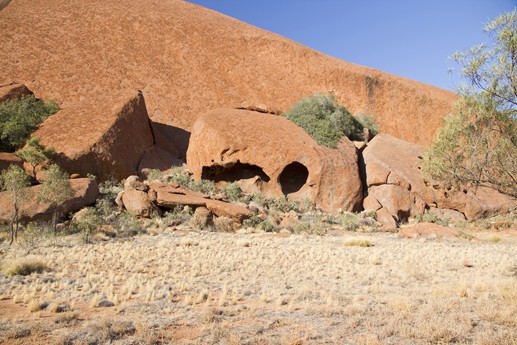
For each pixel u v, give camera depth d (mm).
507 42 7250
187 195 23281
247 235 19797
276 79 55062
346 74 57875
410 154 32250
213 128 28234
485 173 8031
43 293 8281
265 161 27125
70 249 14422
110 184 26438
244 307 7211
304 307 7180
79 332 5672
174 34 55719
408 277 10258
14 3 55375
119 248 14766
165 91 47625
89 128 28547
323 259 13141
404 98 57406
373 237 20422
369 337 5309
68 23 53000
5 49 46438
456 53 7723
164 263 12023
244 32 61469
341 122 32719
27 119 30016
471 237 21016
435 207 28953
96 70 47531
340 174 27656
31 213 19125
